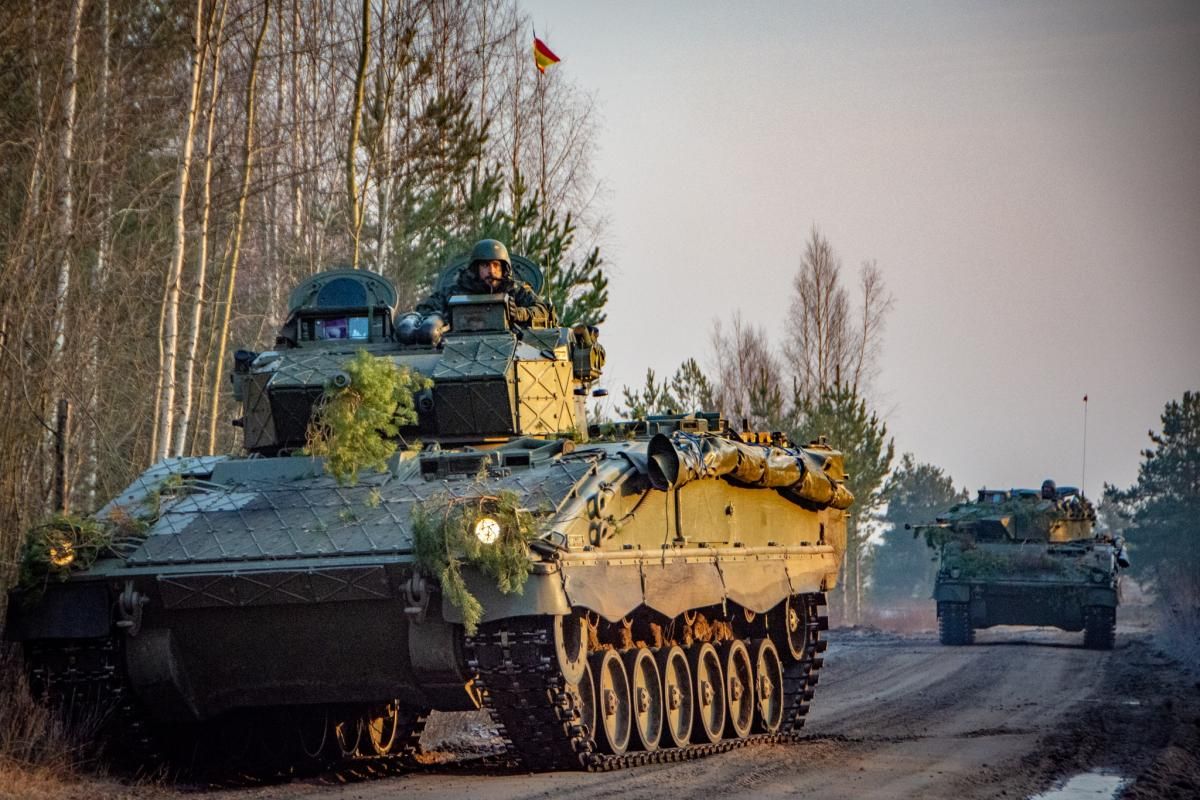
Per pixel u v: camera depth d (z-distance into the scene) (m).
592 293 77.94
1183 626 98.31
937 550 104.44
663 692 42.88
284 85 99.44
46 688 36.56
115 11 80.50
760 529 49.41
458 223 89.38
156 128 83.38
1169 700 57.50
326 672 37.03
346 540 35.59
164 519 37.66
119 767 38.06
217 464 40.91
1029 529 101.88
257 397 43.62
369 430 38.50
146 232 82.62
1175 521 194.50
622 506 38.88
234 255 75.81
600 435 45.91
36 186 65.25
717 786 34.03
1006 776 36.34
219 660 37.00
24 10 69.38
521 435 42.94
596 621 38.88
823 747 43.78
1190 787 34.47
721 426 47.81
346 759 43.31
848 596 182.25
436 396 42.12
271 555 35.47
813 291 160.75
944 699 60.31
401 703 45.78
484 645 34.94
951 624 99.56
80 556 36.19
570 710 36.16
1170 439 199.88
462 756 44.59
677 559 41.75
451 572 33.84
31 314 60.25
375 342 45.53
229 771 40.16
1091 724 48.72
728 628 48.38
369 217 99.75
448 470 38.41
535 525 34.72
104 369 72.81
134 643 36.41
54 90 68.94
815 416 131.25
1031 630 124.88
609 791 32.78
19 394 53.50
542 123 105.75
